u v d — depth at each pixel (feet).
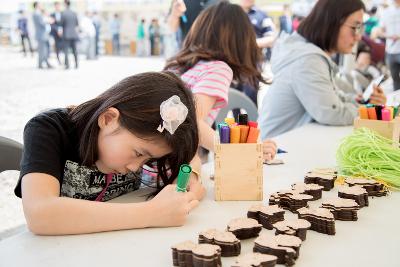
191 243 1.91
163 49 25.55
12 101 12.03
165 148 2.51
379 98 5.65
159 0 25.49
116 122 2.44
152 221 2.28
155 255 1.99
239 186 2.71
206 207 2.62
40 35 19.67
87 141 2.57
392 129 3.41
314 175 2.94
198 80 4.30
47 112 2.80
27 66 20.77
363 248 2.04
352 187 2.69
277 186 2.94
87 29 24.57
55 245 2.09
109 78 16.47
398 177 2.89
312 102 5.27
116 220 2.24
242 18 4.58
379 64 11.93
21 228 5.13
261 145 2.66
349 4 5.45
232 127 2.70
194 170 2.93
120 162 2.51
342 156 3.21
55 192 2.38
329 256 1.96
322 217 2.19
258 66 4.79
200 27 4.64
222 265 1.87
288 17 13.80
